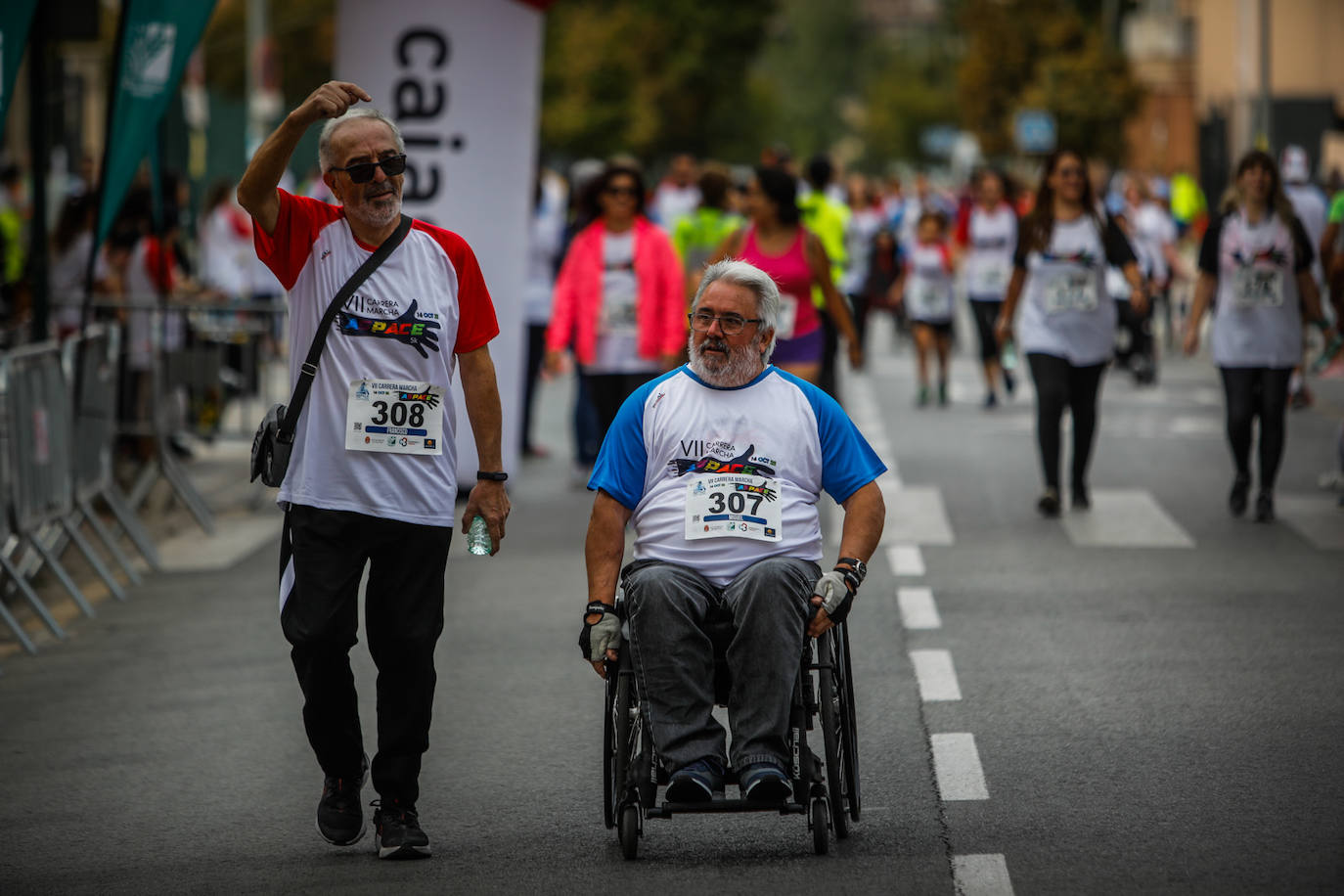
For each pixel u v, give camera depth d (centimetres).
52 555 2127
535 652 1806
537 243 3262
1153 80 12338
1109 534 2367
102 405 2220
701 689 1155
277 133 1137
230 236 4216
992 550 2278
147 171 3241
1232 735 1459
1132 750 1420
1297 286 2434
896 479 2867
